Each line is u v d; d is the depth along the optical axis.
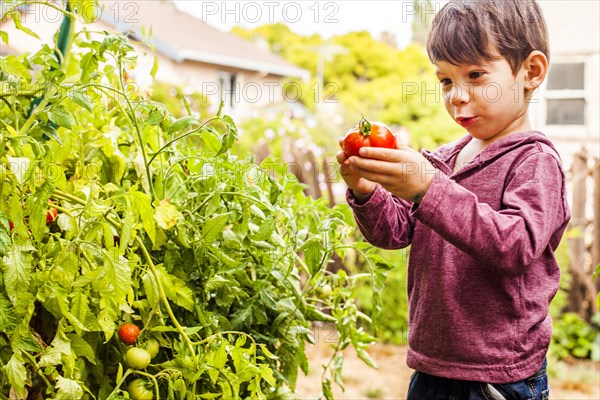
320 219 1.75
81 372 1.27
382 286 1.57
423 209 1.22
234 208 1.49
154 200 1.44
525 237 1.25
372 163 1.22
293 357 1.63
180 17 12.71
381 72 13.12
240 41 13.14
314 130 7.17
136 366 1.26
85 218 1.25
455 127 9.00
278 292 1.63
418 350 1.46
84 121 1.56
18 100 1.58
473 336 1.39
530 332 1.40
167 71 10.22
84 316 1.18
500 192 1.40
